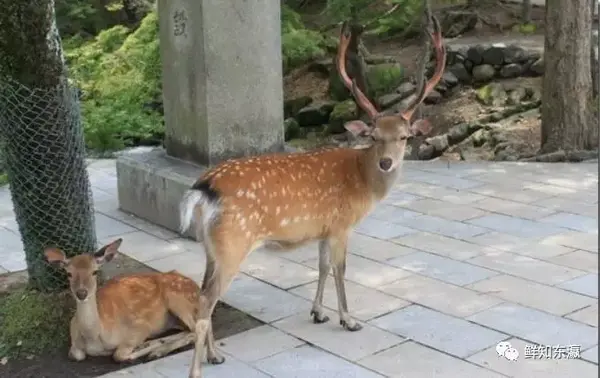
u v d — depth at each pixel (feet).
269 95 24.21
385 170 17.97
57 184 19.54
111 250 17.33
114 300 17.72
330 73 43.55
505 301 19.72
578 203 25.84
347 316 18.75
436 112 39.91
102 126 34.99
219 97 23.59
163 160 25.32
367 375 17.22
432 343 18.17
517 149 34.53
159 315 18.17
